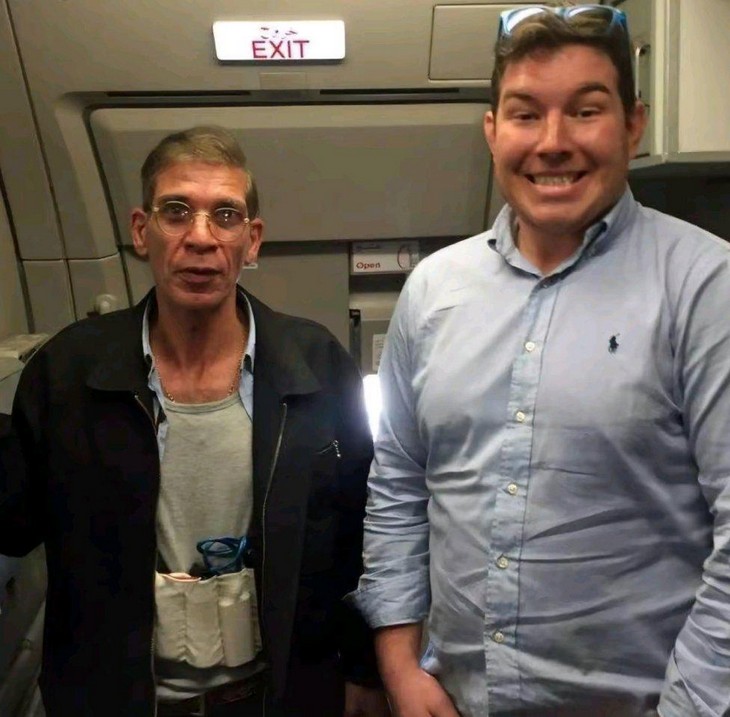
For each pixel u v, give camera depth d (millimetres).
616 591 833
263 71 1394
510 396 864
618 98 827
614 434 801
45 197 1477
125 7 1307
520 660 865
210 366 1038
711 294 779
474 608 896
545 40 808
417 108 1496
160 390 1012
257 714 1065
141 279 1606
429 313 970
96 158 1479
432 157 1538
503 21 873
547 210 837
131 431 984
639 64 1385
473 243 1001
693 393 782
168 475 1003
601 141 814
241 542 1011
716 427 766
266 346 1046
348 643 1140
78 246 1531
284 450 1013
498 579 867
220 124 1444
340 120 1470
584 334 837
